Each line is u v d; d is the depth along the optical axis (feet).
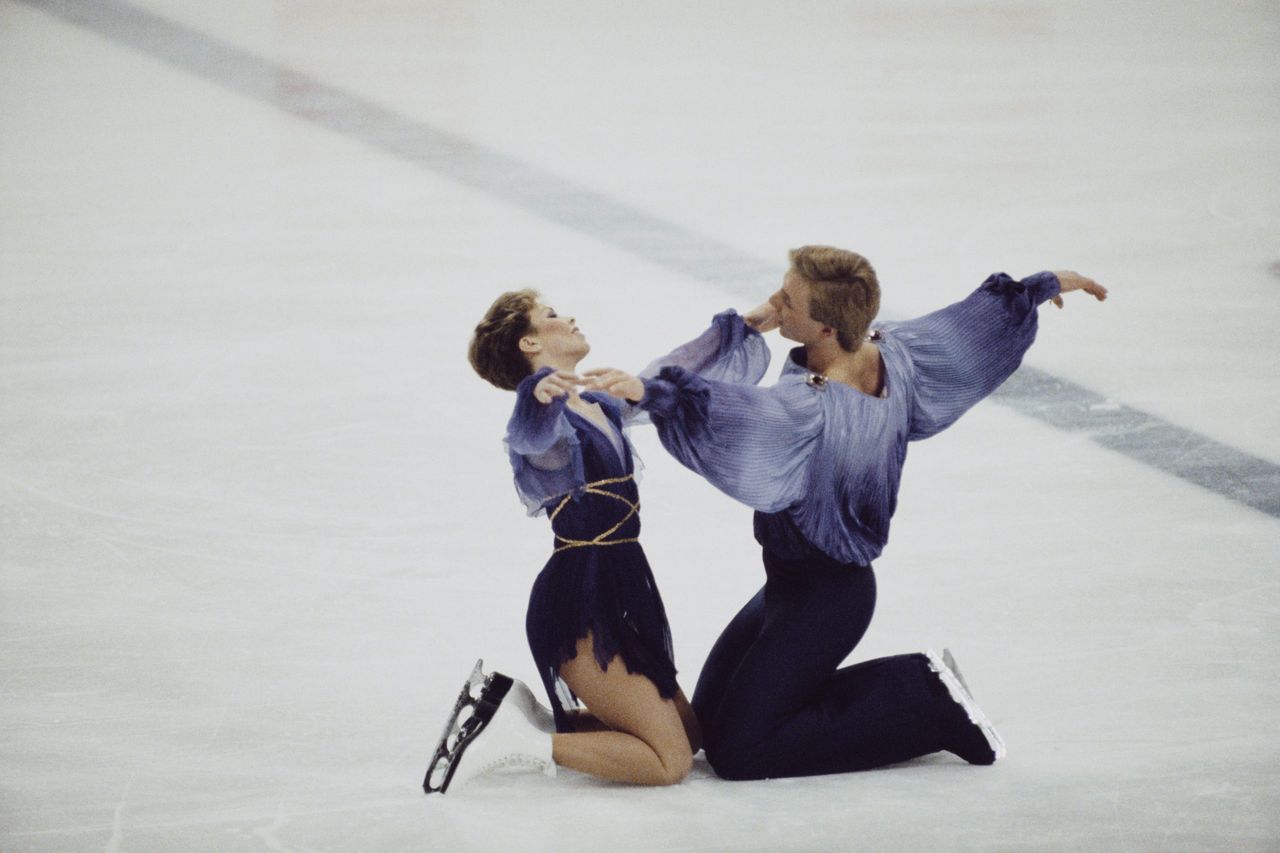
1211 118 113.50
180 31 134.62
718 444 43.19
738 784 44.50
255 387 74.79
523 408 42.65
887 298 84.58
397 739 47.14
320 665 51.72
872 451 44.39
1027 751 45.73
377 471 66.49
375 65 127.13
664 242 93.56
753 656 44.93
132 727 47.83
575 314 83.10
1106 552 58.80
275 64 126.72
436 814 42.63
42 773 45.06
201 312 83.87
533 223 96.84
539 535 61.36
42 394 73.87
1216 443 67.97
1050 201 98.99
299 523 61.87
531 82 123.95
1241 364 75.97
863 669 45.68
